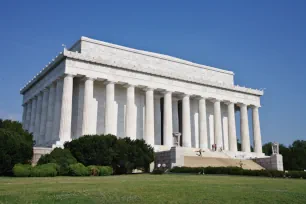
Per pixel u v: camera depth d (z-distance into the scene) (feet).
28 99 258.57
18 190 69.00
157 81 228.02
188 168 153.58
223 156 221.46
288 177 143.64
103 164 150.61
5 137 136.46
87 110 198.29
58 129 196.75
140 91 237.66
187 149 215.10
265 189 76.23
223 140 269.03
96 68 206.39
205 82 247.70
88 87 201.57
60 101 201.67
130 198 57.57
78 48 222.89
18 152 138.31
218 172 145.48
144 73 223.71
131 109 214.07
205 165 177.78
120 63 214.07
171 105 235.40
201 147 238.48
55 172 131.23
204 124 242.99
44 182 93.81
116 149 154.40
